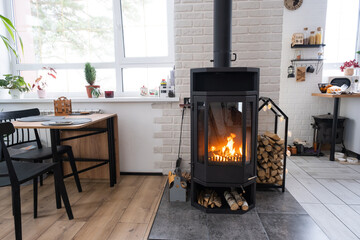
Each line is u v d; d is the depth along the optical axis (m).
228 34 1.84
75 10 2.71
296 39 3.27
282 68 3.49
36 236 1.55
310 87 3.48
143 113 2.52
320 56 3.36
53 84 2.86
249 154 1.78
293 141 3.57
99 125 2.46
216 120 1.75
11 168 1.37
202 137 1.80
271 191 2.15
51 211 1.87
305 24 3.35
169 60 2.69
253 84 1.75
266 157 2.09
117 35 2.69
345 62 3.35
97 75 2.82
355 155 3.28
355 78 3.29
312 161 3.05
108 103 2.55
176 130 2.50
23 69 2.84
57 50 2.80
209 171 1.76
